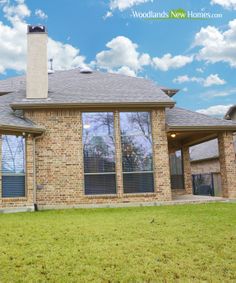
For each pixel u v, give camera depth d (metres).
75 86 16.00
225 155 14.62
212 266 5.06
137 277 4.63
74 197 13.29
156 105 13.85
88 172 13.48
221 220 8.84
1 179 12.13
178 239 6.69
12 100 14.72
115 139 13.72
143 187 13.66
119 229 7.77
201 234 7.11
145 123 14.03
